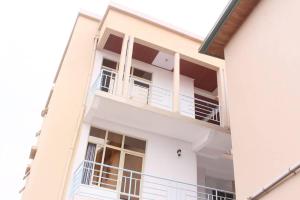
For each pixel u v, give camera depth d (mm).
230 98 8281
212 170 12312
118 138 10461
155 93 12016
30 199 8852
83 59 11625
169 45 11750
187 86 13102
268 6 7668
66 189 9023
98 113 10156
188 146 11242
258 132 6895
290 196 5648
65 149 9766
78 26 12383
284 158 5977
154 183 9391
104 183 9523
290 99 6215
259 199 6379
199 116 12766
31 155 11859
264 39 7527
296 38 6488
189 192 10352
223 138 10789
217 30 8828
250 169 6812
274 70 6910
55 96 10625
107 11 11523
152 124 10648
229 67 8719
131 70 12250
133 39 11203
